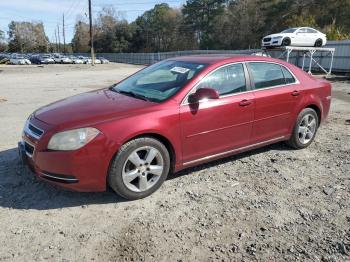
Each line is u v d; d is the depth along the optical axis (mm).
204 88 4223
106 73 27906
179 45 85625
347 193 4234
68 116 3887
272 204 3938
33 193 4113
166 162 4145
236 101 4648
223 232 3387
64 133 3631
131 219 3598
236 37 60062
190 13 81125
